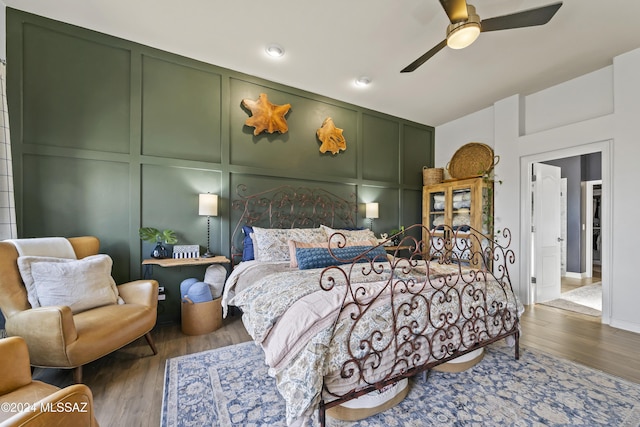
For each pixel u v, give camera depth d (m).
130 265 2.59
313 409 1.12
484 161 3.97
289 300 1.39
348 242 2.91
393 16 2.25
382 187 4.29
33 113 2.27
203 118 2.95
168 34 2.51
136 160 2.62
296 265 2.44
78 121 2.42
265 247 2.73
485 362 2.00
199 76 2.94
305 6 2.15
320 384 1.14
